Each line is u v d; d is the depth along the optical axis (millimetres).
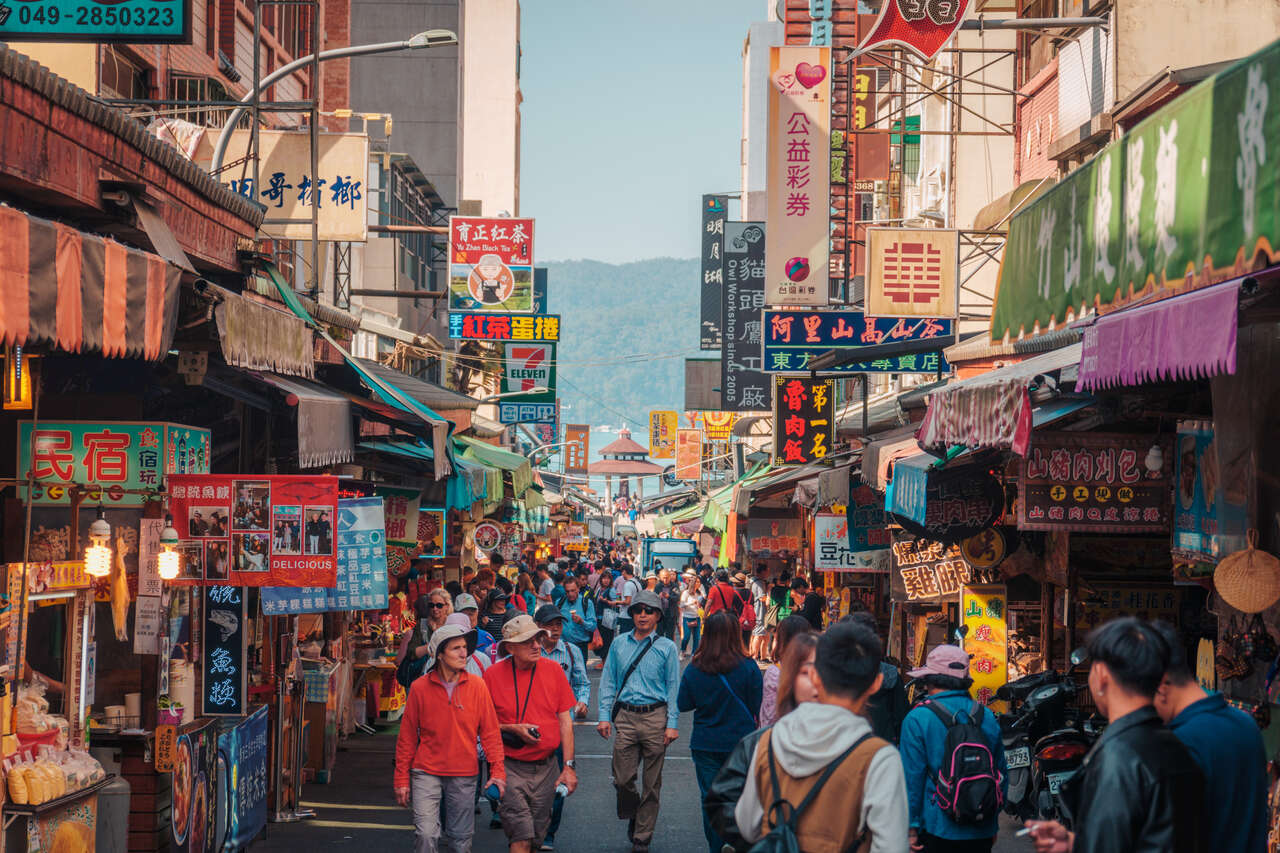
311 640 14367
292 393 10195
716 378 50094
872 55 22516
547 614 11195
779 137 22750
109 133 9172
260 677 11195
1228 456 6438
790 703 6109
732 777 4758
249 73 22250
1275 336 6062
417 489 17172
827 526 17406
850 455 16656
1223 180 4789
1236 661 6980
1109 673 3885
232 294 8219
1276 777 6480
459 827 8312
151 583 8594
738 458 54188
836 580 21516
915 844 6664
